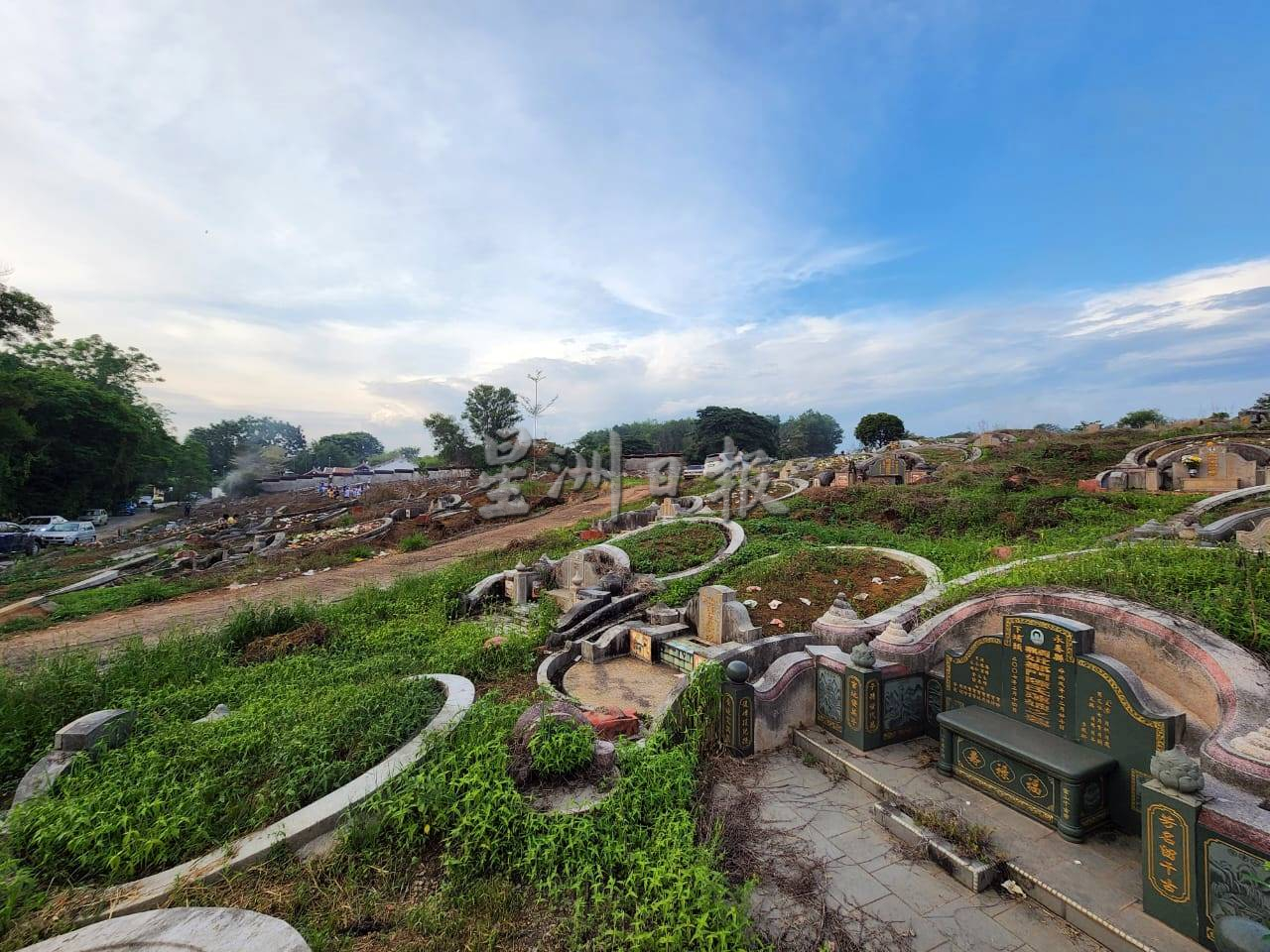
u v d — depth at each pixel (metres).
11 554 23.61
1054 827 4.02
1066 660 4.33
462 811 3.94
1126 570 5.68
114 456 39.22
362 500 35.62
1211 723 4.14
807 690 5.83
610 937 3.11
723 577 10.82
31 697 6.71
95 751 5.10
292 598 13.27
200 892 3.48
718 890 3.29
